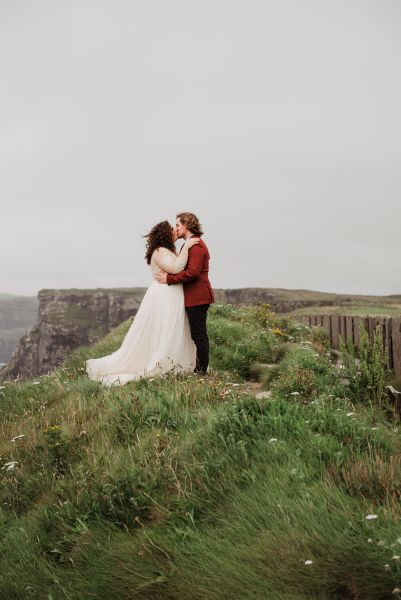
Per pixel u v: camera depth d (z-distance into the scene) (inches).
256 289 6963.6
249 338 433.1
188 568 120.3
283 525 123.5
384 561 103.0
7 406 292.7
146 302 308.8
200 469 155.9
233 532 127.4
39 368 7637.8
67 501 158.2
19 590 133.3
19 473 196.7
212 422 183.0
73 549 140.5
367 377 253.6
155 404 217.5
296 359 331.3
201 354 305.0
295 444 159.0
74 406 245.9
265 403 189.3
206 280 307.1
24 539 152.6
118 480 160.2
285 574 111.0
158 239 306.8
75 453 199.2
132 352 307.6
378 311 1828.2
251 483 144.6
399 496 126.0
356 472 137.6
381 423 199.8
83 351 444.5
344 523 118.0
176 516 140.6
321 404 208.4
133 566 125.3
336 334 548.7
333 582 105.8
